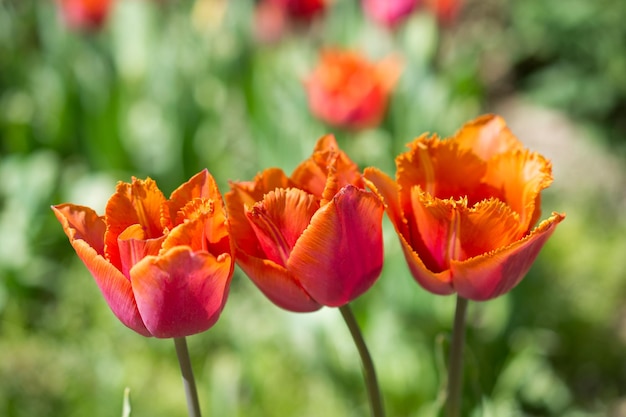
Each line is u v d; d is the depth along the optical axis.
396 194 1.43
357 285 1.40
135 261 1.28
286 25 5.37
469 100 5.80
